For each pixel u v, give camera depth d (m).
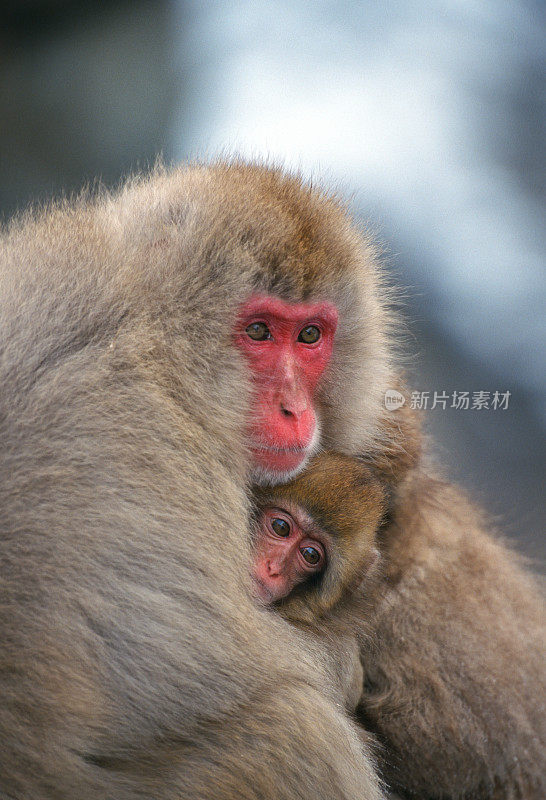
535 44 31.19
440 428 19.97
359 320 12.21
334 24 31.16
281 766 8.20
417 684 12.84
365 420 12.65
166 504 8.08
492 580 13.77
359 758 9.12
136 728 7.71
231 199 10.76
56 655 7.34
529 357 24.81
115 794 7.52
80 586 7.52
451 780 12.92
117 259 9.41
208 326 9.83
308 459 11.23
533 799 13.03
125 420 8.15
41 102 28.19
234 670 8.19
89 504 7.71
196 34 30.78
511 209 28.44
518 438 22.56
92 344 8.43
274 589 10.54
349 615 11.17
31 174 27.39
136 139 28.45
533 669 13.38
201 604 8.08
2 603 7.36
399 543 13.06
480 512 15.30
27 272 8.90
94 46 29.03
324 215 11.70
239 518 8.90
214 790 7.86
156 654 7.75
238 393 10.03
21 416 7.88
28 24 28.50
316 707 8.68
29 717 7.26
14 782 7.23
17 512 7.56
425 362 23.31
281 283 10.68
